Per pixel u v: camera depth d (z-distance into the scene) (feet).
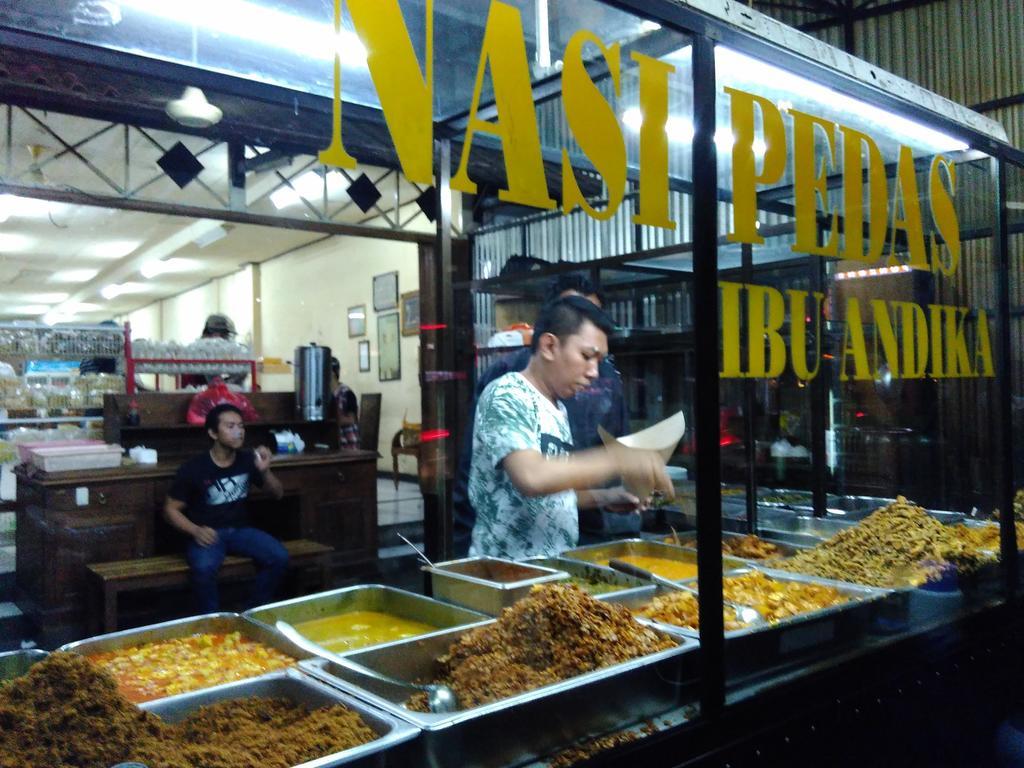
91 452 9.97
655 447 5.62
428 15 4.07
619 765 3.98
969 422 8.07
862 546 7.15
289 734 3.47
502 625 4.59
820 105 6.07
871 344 6.98
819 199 6.17
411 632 5.19
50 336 13.62
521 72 4.29
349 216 7.21
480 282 6.20
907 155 7.14
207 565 9.80
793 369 6.11
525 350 5.74
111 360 14.57
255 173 6.51
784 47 5.44
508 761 3.67
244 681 3.96
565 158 4.50
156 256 18.81
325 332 15.76
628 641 4.53
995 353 8.09
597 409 5.69
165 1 4.33
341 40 3.98
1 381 12.91
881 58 18.39
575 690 3.94
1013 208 8.55
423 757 3.38
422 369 7.64
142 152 9.49
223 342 16.58
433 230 6.66
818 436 8.02
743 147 5.38
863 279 6.82
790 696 5.04
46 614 8.61
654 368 5.62
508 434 5.52
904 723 5.87
